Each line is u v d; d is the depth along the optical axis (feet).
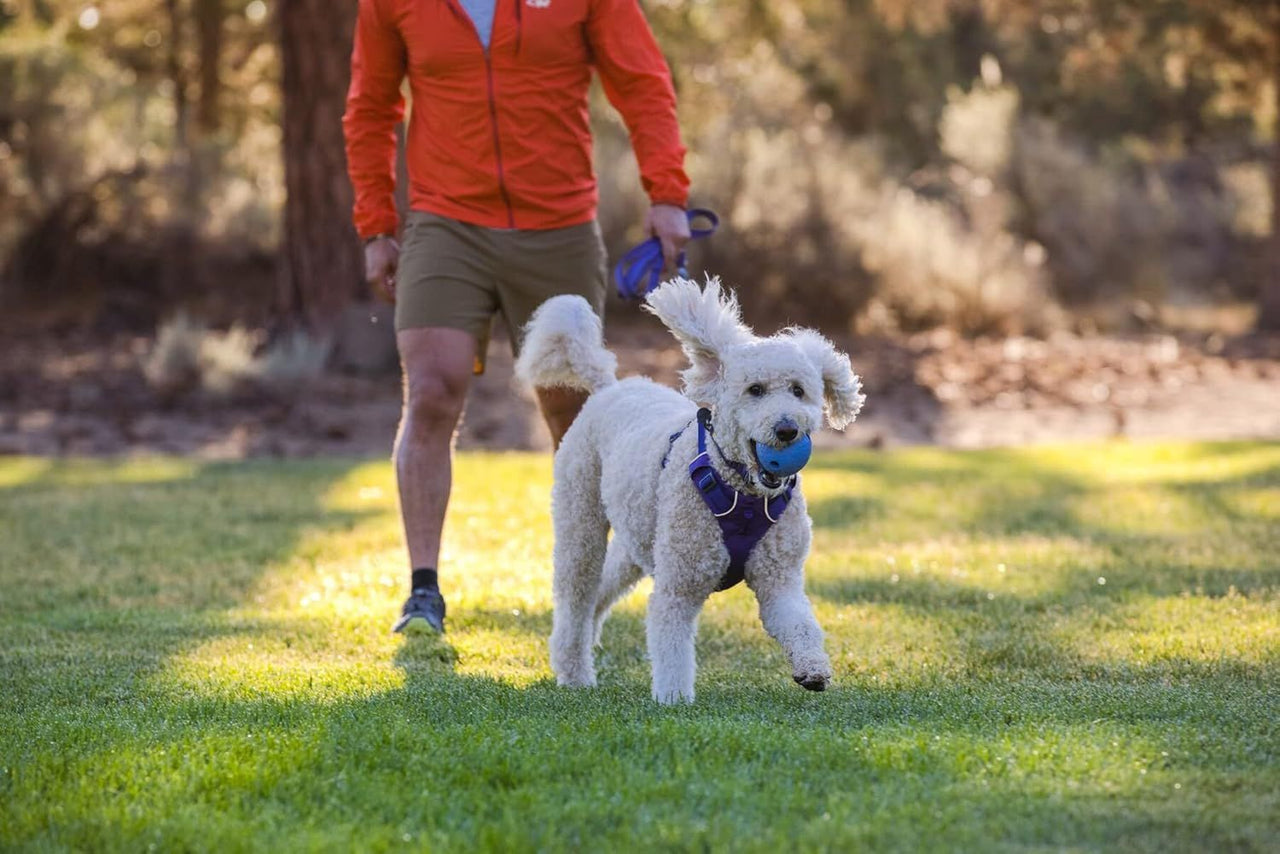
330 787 14.19
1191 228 125.39
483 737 15.55
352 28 65.10
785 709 17.54
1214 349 82.23
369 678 19.79
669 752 14.93
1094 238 105.29
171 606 26.20
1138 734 15.57
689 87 108.68
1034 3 98.32
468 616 24.31
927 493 38.47
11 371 69.00
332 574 28.76
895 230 91.66
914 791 13.57
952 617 24.06
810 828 12.57
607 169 88.74
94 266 98.99
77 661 21.40
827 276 87.51
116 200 100.48
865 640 22.39
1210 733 15.58
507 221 23.26
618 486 18.78
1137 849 12.05
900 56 132.57
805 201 90.27
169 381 62.85
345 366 65.57
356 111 24.14
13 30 111.65
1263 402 61.21
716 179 89.45
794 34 126.62
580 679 19.94
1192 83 136.46
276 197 111.34
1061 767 14.25
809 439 16.72
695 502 17.42
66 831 13.10
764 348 17.16
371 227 24.53
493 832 12.54
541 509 35.50
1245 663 19.88
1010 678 19.77
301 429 54.34
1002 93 110.11
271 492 39.63
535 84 23.00
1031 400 61.98
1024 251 99.91
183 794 14.01
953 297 90.79
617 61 23.29
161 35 127.13
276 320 67.46
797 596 17.81
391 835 12.76
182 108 120.88
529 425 55.67
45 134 100.07
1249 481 38.68
